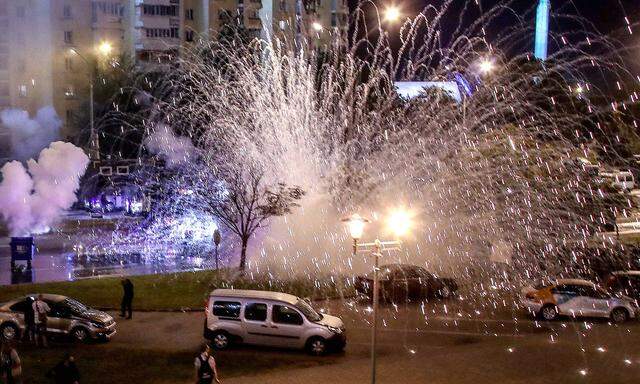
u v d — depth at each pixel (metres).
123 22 67.12
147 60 67.00
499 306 25.72
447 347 20.16
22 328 19.52
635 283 26.34
